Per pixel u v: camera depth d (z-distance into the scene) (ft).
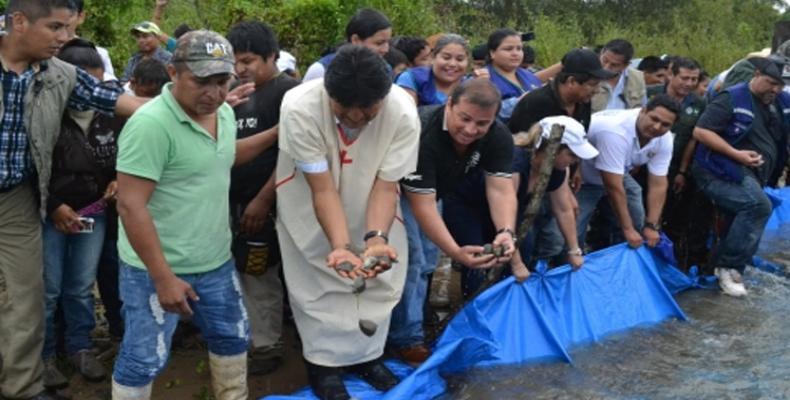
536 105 16.52
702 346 16.72
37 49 11.53
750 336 17.34
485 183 14.70
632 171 20.31
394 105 11.93
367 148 11.93
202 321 11.76
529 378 14.71
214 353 12.05
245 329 12.00
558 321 16.31
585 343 16.44
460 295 19.56
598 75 16.10
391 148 11.98
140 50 22.39
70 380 14.40
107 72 18.11
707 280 20.83
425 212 13.28
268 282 14.48
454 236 15.80
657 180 19.21
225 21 34.86
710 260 21.03
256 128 13.52
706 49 71.00
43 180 12.09
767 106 20.42
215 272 11.45
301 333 12.98
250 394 14.07
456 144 13.37
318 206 11.64
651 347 16.55
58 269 13.66
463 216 15.62
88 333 14.60
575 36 64.23
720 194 20.22
